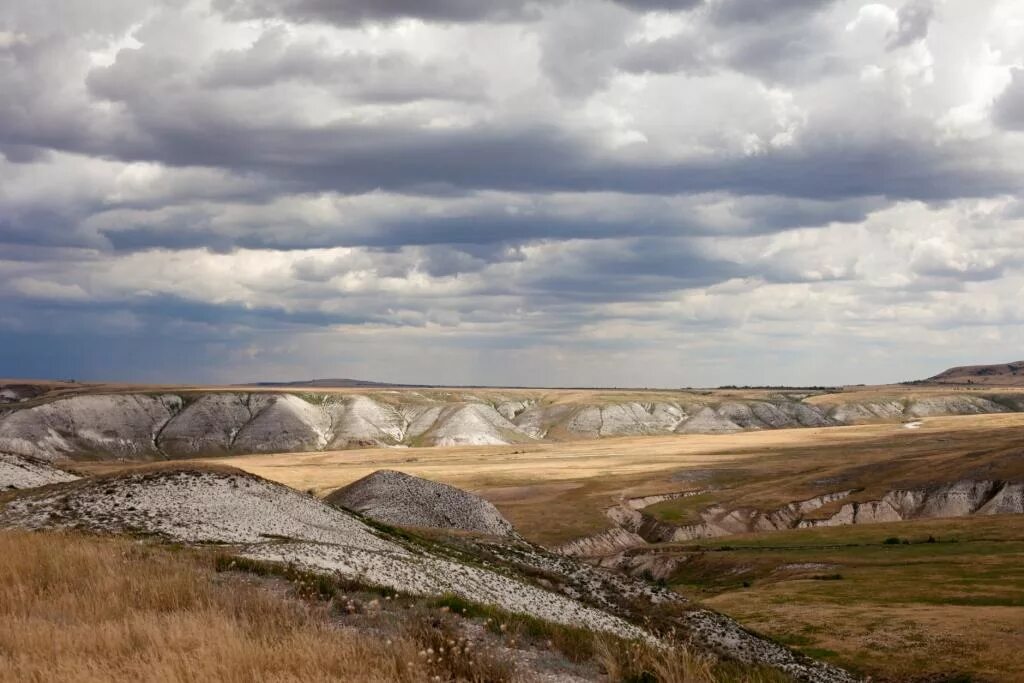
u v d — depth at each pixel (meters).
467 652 15.86
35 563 20.80
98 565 21.14
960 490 156.25
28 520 40.94
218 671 13.20
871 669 63.31
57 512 42.34
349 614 19.88
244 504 47.34
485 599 43.59
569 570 66.69
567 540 129.50
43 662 13.23
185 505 44.81
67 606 17.62
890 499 158.62
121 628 15.41
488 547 65.44
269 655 13.98
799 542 126.94
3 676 12.75
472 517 84.75
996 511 146.88
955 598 85.56
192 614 16.73
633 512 149.75
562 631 20.19
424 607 20.84
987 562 103.00
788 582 100.69
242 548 36.59
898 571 101.62
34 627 15.41
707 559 119.50
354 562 39.03
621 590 65.38
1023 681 57.94
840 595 90.50
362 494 88.00
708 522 145.88
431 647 15.12
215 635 14.82
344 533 48.62
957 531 126.81
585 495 159.88
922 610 79.88
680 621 61.09
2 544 22.84
